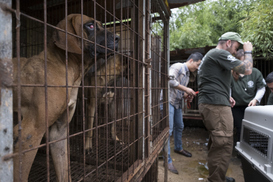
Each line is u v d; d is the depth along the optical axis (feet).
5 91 1.58
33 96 3.38
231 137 7.43
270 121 5.25
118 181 3.91
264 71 14.38
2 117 1.56
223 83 7.56
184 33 33.12
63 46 3.88
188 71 11.15
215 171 7.50
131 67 5.41
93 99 8.50
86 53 4.98
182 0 8.52
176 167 10.71
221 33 34.78
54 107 3.56
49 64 3.81
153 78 7.65
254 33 12.79
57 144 4.60
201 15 37.11
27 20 9.33
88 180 5.26
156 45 7.73
